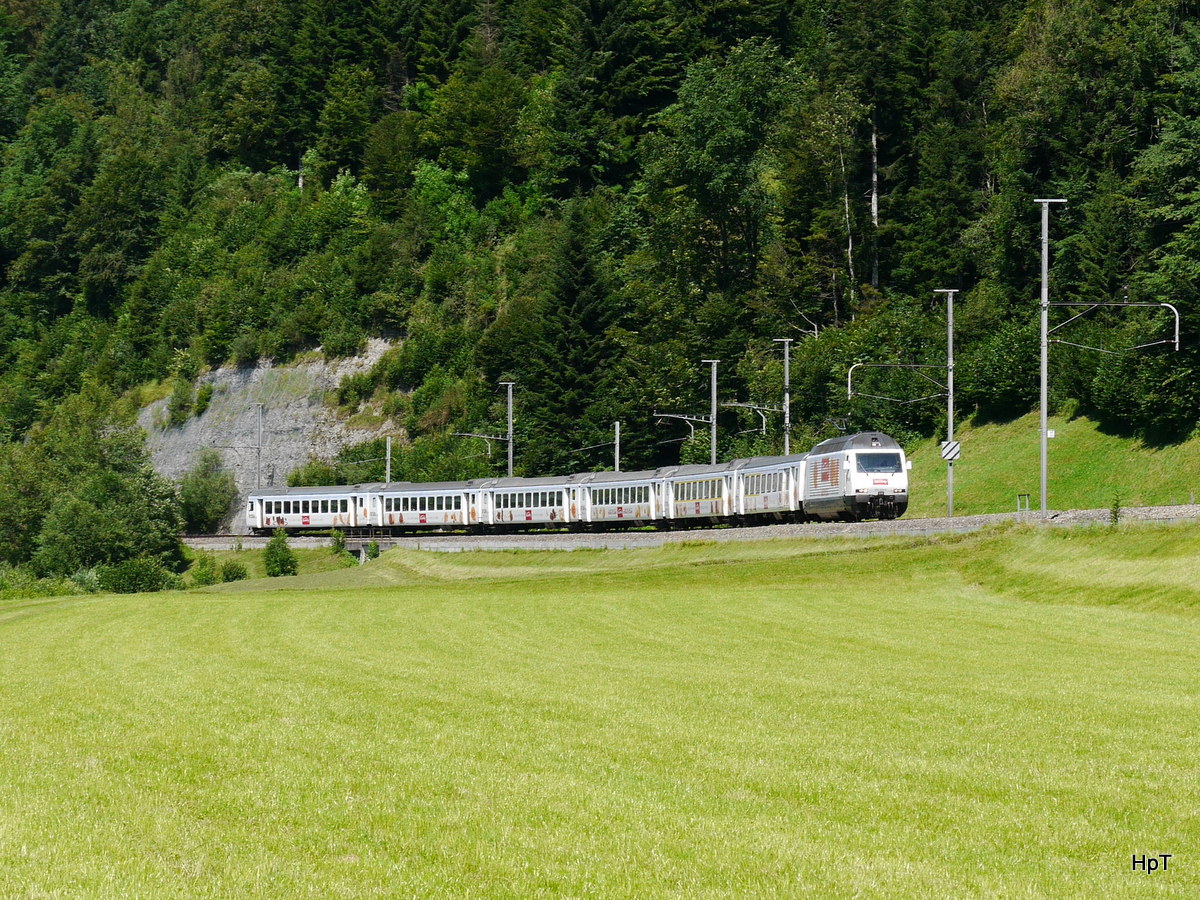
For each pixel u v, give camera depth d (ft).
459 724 77.10
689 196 424.87
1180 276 269.44
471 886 45.91
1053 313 327.06
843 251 407.44
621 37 528.63
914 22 420.77
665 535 265.95
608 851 49.75
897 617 145.28
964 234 372.17
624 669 104.42
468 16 639.35
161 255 623.77
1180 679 94.38
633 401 383.65
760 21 521.65
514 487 343.05
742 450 367.04
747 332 402.72
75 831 53.36
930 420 341.62
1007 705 81.87
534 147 554.46
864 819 53.98
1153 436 278.46
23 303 643.45
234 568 349.41
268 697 90.48
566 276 404.57
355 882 46.42
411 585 261.03
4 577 331.98
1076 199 335.26
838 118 397.39
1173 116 299.17
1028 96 348.18
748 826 52.95
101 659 124.26
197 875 47.16
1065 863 48.21
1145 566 155.53
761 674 99.71
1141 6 334.44
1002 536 195.00
